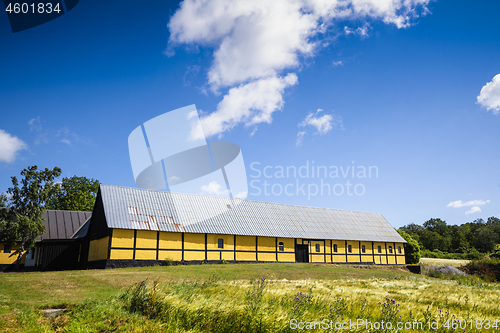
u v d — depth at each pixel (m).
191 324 8.74
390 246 40.72
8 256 29.44
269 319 8.43
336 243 36.44
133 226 25.25
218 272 21.45
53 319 8.98
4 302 10.48
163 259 26.06
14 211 28.91
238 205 34.03
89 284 14.52
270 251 31.88
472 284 23.23
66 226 33.47
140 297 10.20
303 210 39.06
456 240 90.94
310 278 21.39
